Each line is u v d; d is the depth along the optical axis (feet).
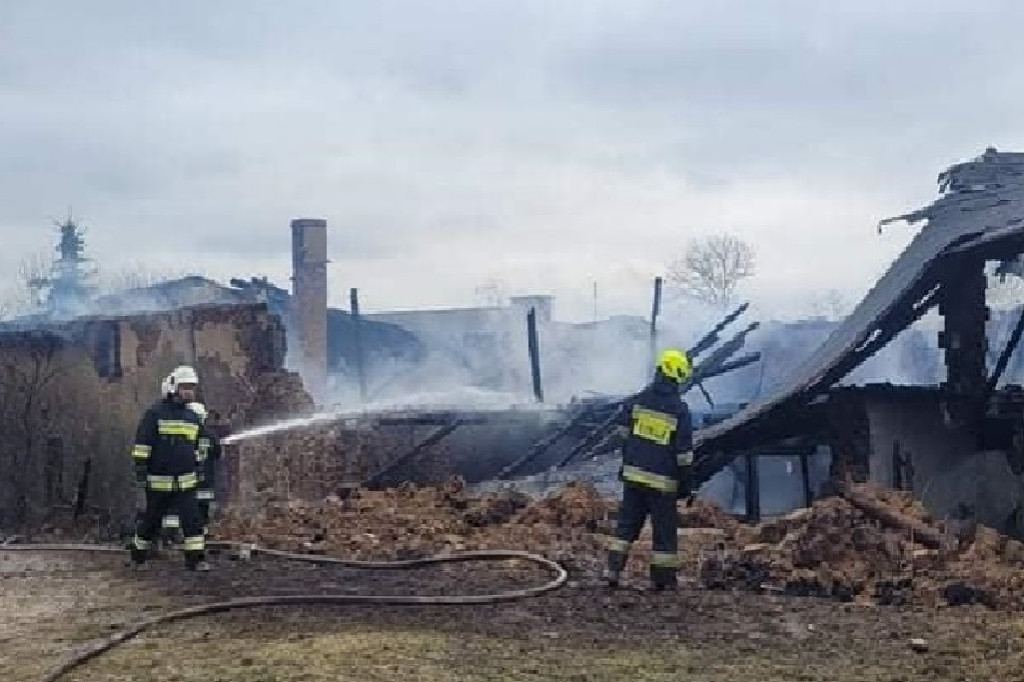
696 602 32.60
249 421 57.72
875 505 39.68
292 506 50.80
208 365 57.06
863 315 56.18
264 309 59.67
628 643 27.63
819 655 26.63
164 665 25.22
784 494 78.84
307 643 27.14
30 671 24.89
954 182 59.21
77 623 30.12
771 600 33.09
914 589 33.14
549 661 25.70
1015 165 57.57
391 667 24.90
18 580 36.94
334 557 40.83
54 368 54.34
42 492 53.52
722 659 26.14
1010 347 52.85
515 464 64.44
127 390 55.16
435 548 41.45
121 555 42.42
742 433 56.59
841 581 34.01
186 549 38.37
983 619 30.53
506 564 38.58
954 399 53.21
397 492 51.98
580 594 33.60
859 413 52.85
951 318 53.67
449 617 30.53
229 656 25.95
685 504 49.16
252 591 34.40
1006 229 46.52
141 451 38.47
